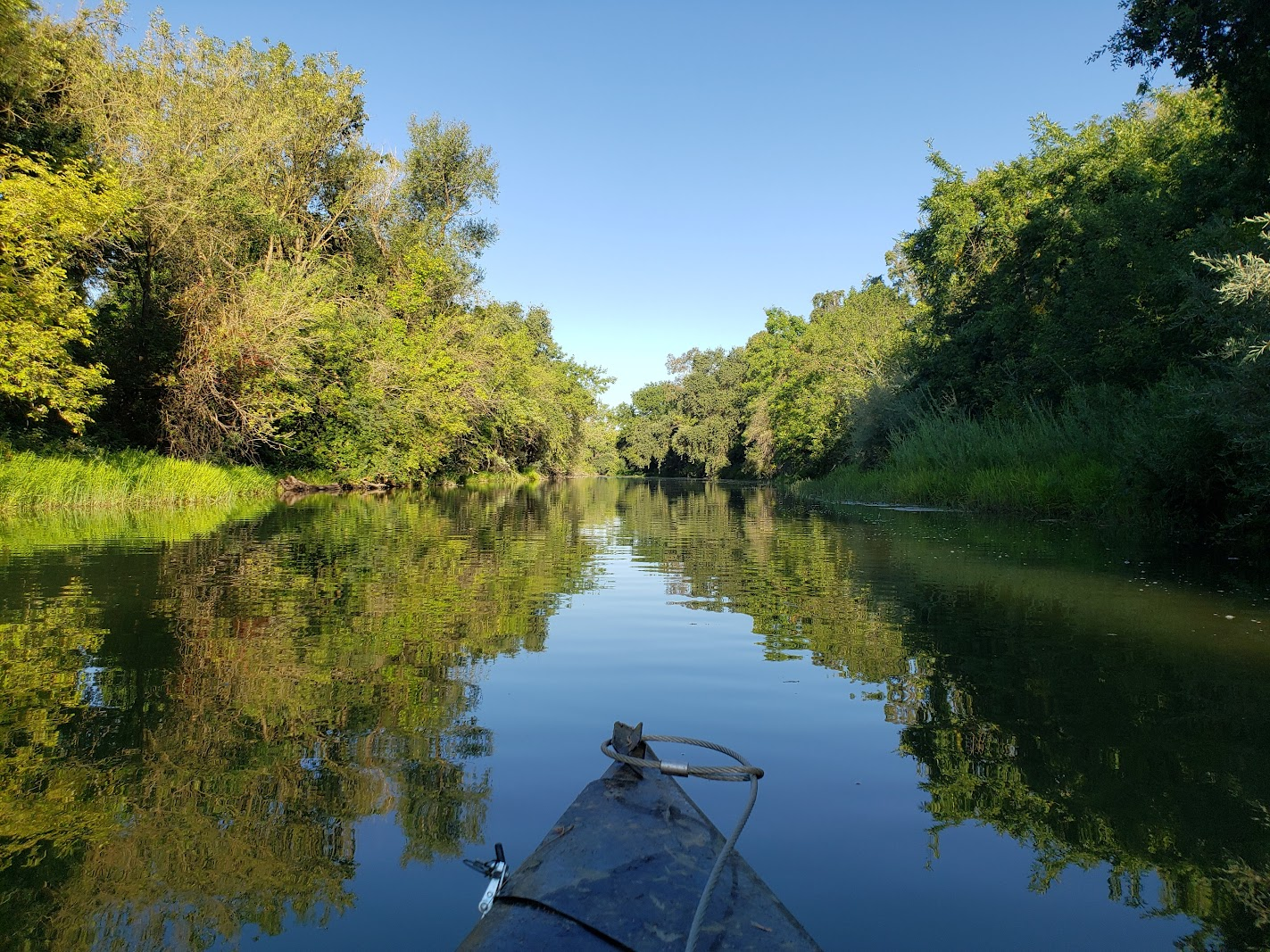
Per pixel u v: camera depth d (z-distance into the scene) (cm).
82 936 219
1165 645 523
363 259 3244
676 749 348
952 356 2448
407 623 591
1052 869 253
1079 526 1323
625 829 241
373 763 332
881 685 440
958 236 2469
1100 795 306
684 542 1163
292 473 2594
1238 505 1073
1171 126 1970
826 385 3466
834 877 249
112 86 1884
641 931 188
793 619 610
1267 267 853
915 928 223
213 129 2039
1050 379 1964
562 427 4691
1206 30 1249
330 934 221
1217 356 1054
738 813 291
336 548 1026
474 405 3228
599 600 687
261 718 385
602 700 416
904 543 1112
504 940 186
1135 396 1516
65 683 436
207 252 2045
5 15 1572
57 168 1723
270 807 294
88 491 1523
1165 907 233
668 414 7638
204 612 618
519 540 1182
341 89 2786
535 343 4906
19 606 632
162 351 2027
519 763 333
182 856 261
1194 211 1547
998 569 846
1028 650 516
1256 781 316
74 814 289
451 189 3741
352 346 2572
